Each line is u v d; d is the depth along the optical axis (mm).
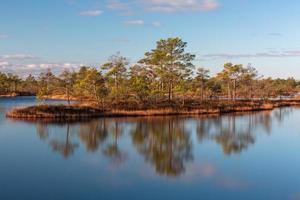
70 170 23047
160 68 74500
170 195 18234
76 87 75812
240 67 98625
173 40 72875
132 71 82812
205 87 94688
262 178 21578
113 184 20062
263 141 35062
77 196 18000
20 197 17828
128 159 26453
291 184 20328
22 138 35188
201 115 61688
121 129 42188
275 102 93750
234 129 43719
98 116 56469
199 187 19656
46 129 41469
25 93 157000
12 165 24250
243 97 118688
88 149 30094
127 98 69375
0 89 155000
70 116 54625
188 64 73812
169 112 61375
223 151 29781
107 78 74500
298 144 33250
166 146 31984
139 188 19375
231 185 20000
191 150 30234
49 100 103000
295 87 178125
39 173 22266
